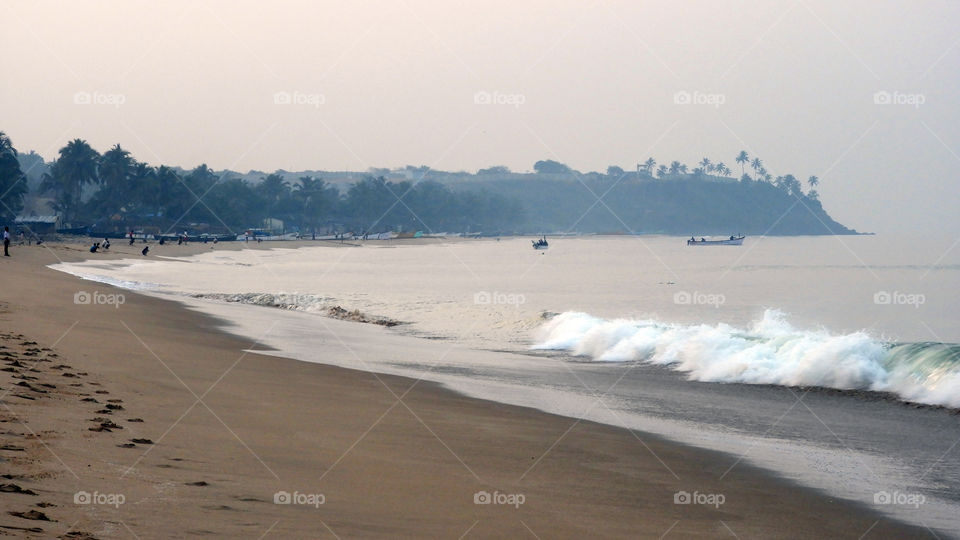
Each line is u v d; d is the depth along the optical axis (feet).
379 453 42.55
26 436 35.60
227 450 38.99
